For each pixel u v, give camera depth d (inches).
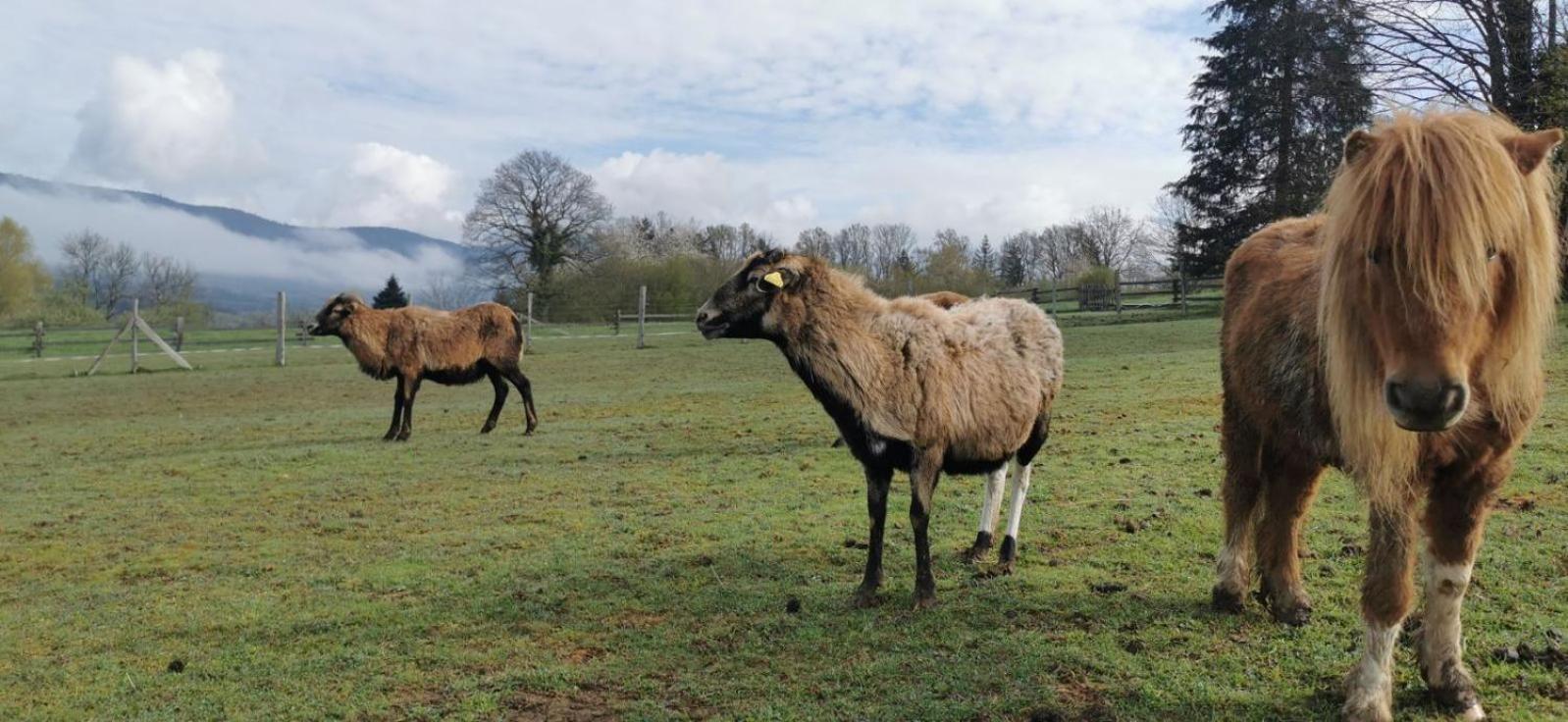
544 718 170.6
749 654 195.5
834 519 309.0
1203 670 174.1
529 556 283.1
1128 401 526.3
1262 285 186.7
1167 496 306.7
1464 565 148.6
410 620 229.3
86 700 187.3
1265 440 189.0
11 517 372.2
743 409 618.2
